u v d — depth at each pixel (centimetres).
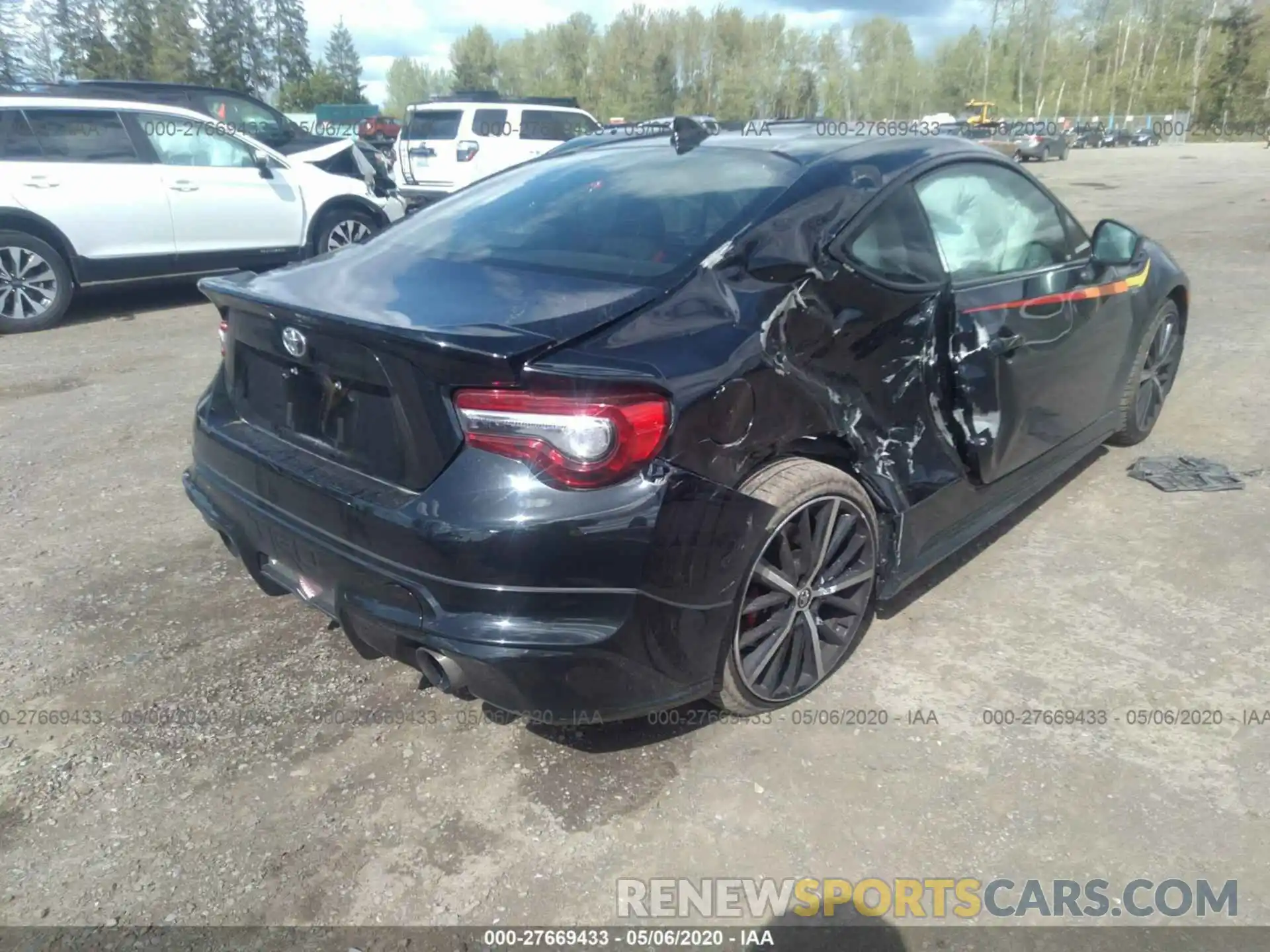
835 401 268
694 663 244
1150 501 424
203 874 228
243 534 280
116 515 420
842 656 297
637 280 254
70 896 222
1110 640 317
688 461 229
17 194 762
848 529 280
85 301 922
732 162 307
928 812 244
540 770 261
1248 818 241
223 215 888
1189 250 1077
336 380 246
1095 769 258
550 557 215
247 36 6481
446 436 221
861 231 285
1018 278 341
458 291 258
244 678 303
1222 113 7225
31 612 340
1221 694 288
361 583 238
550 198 319
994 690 292
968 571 365
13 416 552
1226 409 541
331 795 253
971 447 317
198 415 303
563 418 212
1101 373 405
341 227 1000
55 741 274
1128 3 8138
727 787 254
